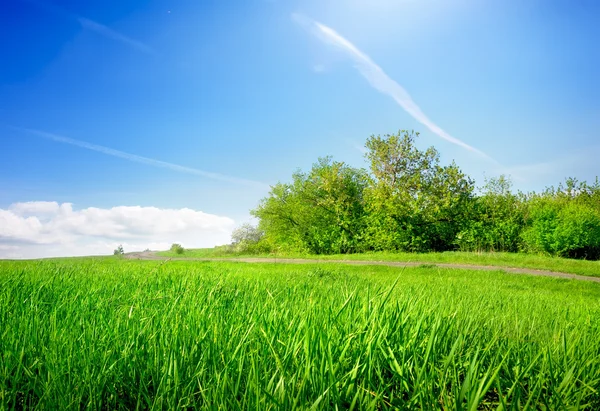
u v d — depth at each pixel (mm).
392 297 3529
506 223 29281
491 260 21531
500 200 31016
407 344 2293
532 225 28047
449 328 2703
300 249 35781
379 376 2000
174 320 2881
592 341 2803
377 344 2162
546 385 2064
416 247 30938
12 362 2240
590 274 16859
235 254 39531
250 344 2375
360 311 2832
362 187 37281
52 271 7406
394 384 2107
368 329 2398
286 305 3557
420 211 30500
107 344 2365
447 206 30219
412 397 1800
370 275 12789
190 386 1951
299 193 36906
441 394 1847
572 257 26406
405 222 31531
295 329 2473
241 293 4898
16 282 5215
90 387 1923
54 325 2727
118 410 1941
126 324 2842
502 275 15711
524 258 22078
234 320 2898
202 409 1747
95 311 3385
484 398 2115
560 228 25453
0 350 2344
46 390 1863
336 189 34688
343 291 4492
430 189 31078
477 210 30969
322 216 35812
